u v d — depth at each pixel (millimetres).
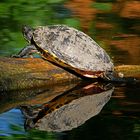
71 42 11812
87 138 8531
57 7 22312
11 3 21812
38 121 9383
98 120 9352
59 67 11883
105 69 11820
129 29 18688
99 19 20562
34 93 11367
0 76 11070
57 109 10188
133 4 23297
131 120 9312
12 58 11594
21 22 19250
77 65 11586
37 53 12594
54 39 11805
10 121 9367
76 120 9414
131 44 15953
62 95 11266
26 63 11594
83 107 10250
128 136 8578
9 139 8398
